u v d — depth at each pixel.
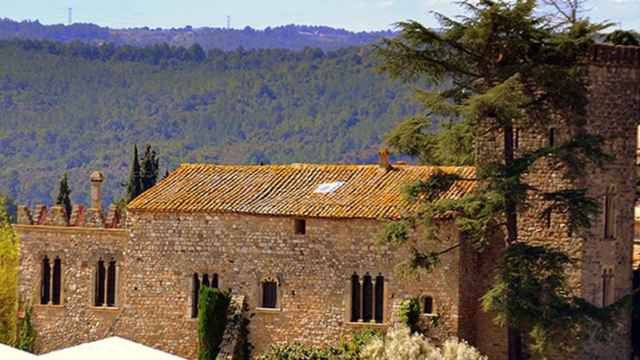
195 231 80.38
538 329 71.31
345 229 77.44
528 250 71.88
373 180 80.75
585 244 75.94
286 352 76.44
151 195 82.44
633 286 82.44
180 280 80.62
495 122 74.69
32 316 84.44
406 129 74.12
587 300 76.31
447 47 75.12
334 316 77.75
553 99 75.12
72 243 83.81
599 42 78.00
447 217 75.12
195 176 84.25
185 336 80.56
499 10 73.25
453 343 72.88
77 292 83.75
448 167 80.38
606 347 77.50
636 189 86.81
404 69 75.69
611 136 76.44
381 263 76.88
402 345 72.88
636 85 77.50
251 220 79.31
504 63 75.12
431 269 74.81
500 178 72.25
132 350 40.53
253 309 79.31
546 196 73.19
